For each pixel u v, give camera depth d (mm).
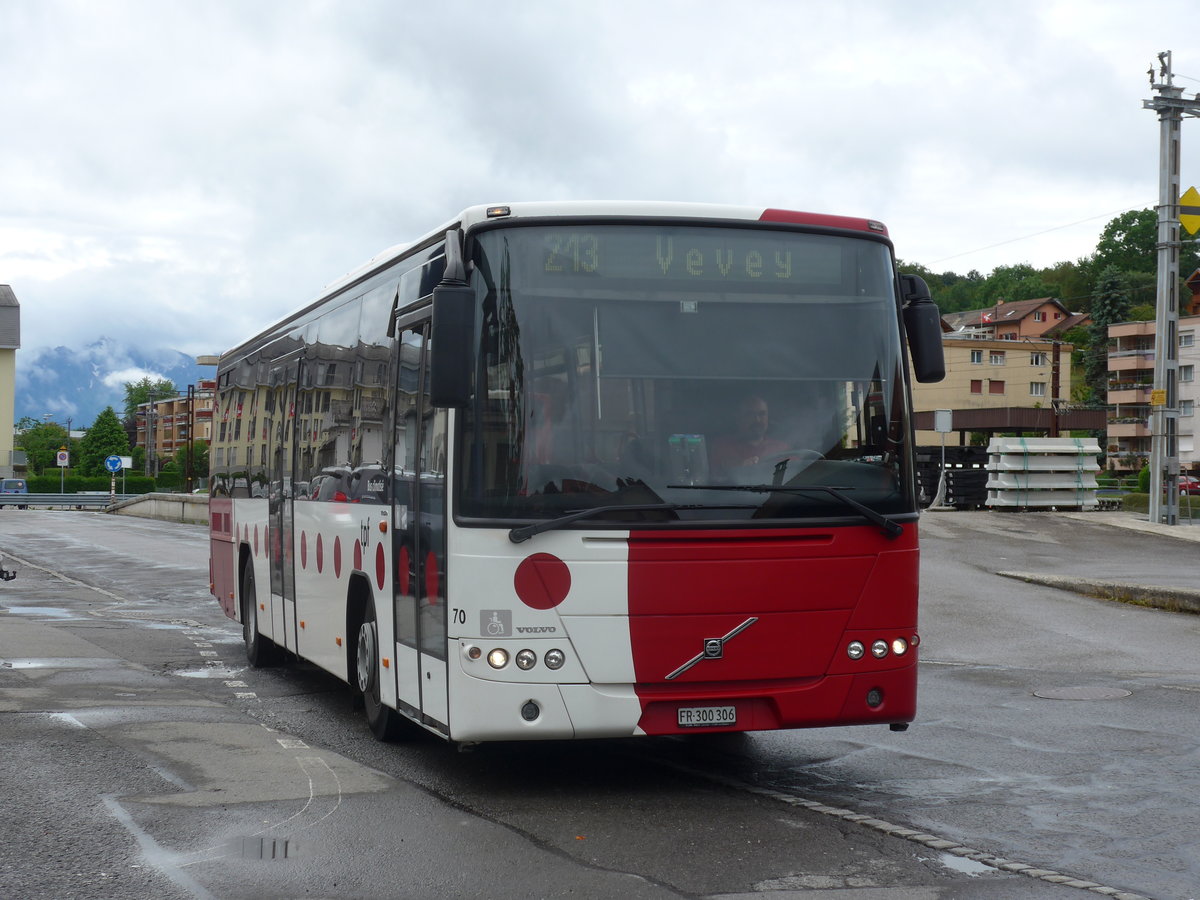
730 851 6109
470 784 7641
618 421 7020
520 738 6863
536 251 7137
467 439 6980
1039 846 6238
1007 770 8047
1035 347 111812
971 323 154750
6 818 6637
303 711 10453
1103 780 7750
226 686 11883
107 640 15273
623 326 7125
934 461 50500
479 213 7156
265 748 8562
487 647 6867
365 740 9117
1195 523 36969
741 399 7160
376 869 5789
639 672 6887
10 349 97500
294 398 11547
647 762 8312
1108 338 118188
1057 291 165375
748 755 8547
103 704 10242
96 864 5852
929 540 29578
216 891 5461
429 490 7477
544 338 7051
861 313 7461
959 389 108250
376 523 8695
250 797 7160
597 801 7180
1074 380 128000
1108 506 40812
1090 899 5387
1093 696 11125
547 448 6953
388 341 8719
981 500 38656
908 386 7508
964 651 14766
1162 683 11914
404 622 8031
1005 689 11625
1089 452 38031
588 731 6863
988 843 6293
